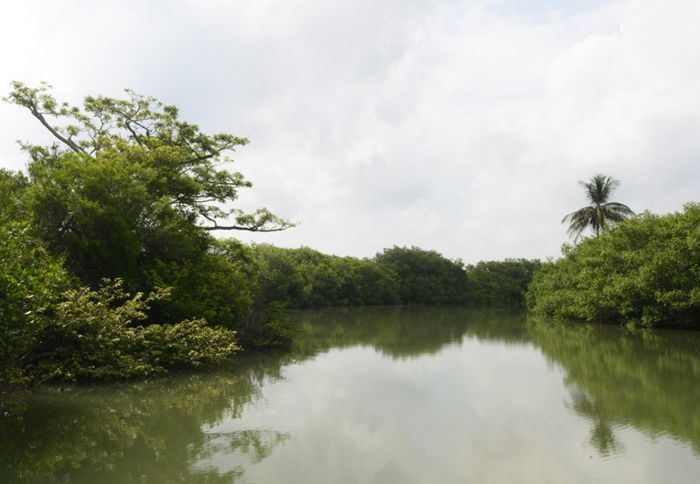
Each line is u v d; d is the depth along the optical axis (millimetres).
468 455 7594
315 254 74812
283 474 6855
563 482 6512
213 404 10977
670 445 7930
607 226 34531
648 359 16781
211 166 25734
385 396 11734
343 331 29922
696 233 25438
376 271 80500
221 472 6945
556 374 14406
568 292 36219
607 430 8766
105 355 12852
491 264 100125
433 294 89062
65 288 13281
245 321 20969
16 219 14750
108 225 15977
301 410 10445
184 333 15336
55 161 18438
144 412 10289
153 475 6855
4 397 11422
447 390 12391
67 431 8945
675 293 25828
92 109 24750
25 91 23656
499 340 24141
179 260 18828
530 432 8727
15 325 9000
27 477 6816
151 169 20156
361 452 7758
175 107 25297
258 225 26016
